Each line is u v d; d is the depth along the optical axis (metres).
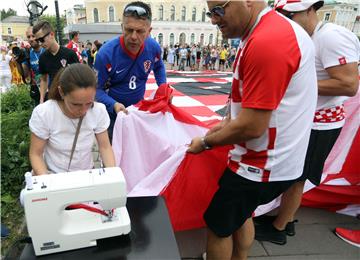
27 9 6.82
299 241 2.13
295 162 1.34
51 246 1.07
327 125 1.89
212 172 1.90
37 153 1.48
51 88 1.47
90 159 1.64
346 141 2.47
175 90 7.12
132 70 2.24
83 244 1.11
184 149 1.82
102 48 2.14
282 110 1.20
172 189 1.82
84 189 1.05
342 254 2.01
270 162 1.29
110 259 1.07
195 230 2.18
